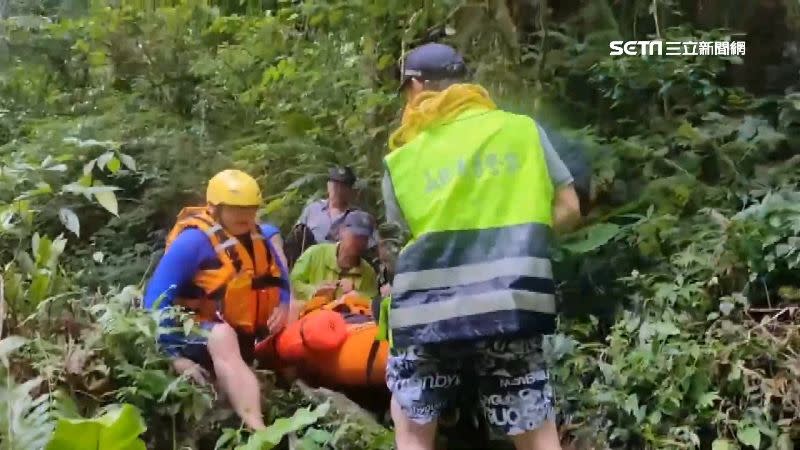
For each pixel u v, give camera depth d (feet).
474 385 9.62
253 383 11.08
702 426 10.09
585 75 16.75
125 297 11.27
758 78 16.39
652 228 12.86
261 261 12.03
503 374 8.85
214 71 24.70
